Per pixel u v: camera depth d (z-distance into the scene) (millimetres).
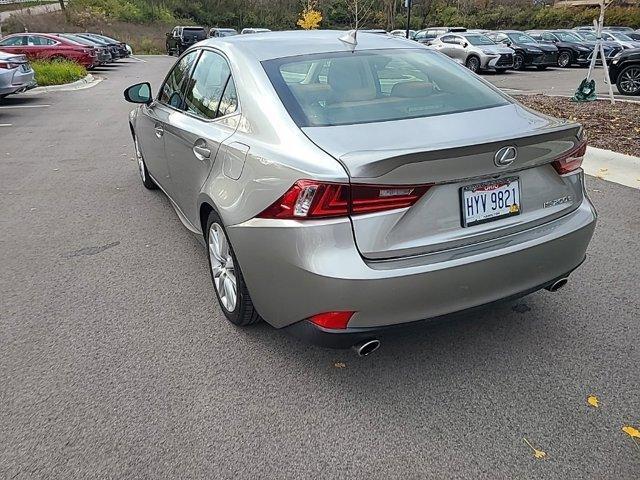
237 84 3480
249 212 2898
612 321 3557
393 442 2623
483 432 2670
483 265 2736
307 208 2574
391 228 2594
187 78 4520
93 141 9758
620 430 2662
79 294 4086
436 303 2703
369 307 2590
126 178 7230
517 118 3182
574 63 25188
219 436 2680
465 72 3803
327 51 3658
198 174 3771
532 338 3404
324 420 2773
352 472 2463
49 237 5207
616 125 8812
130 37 47812
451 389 2975
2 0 56875
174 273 4410
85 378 3115
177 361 3258
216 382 3068
